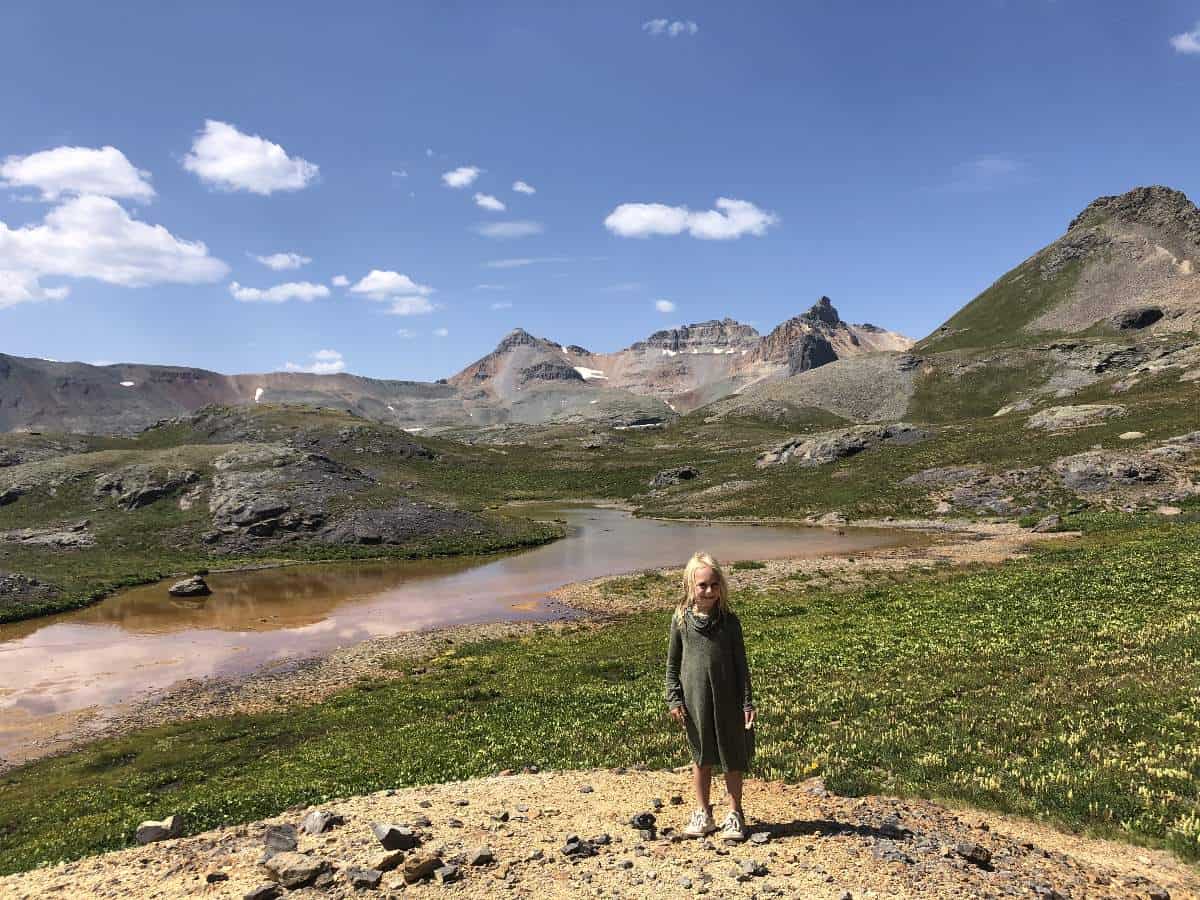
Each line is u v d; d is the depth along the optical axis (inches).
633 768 546.0
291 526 3144.7
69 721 1145.4
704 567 330.6
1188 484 3026.6
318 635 1692.9
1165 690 639.1
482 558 2923.2
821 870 299.1
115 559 2765.7
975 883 297.7
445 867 300.2
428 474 6491.1
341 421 7204.7
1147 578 1370.6
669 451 7790.4
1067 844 387.5
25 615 1942.7
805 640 1190.3
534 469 6973.4
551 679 1133.1
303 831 366.3
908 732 617.3
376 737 892.0
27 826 691.4
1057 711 627.2
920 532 3095.5
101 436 6456.7
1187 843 373.7
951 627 1144.2
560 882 289.3
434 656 1453.0
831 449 5039.4
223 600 2149.4
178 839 385.7
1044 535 2679.6
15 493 3452.3
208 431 6840.6
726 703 327.6
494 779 494.9
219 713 1147.9
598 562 2694.4
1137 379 5757.9
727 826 333.1
